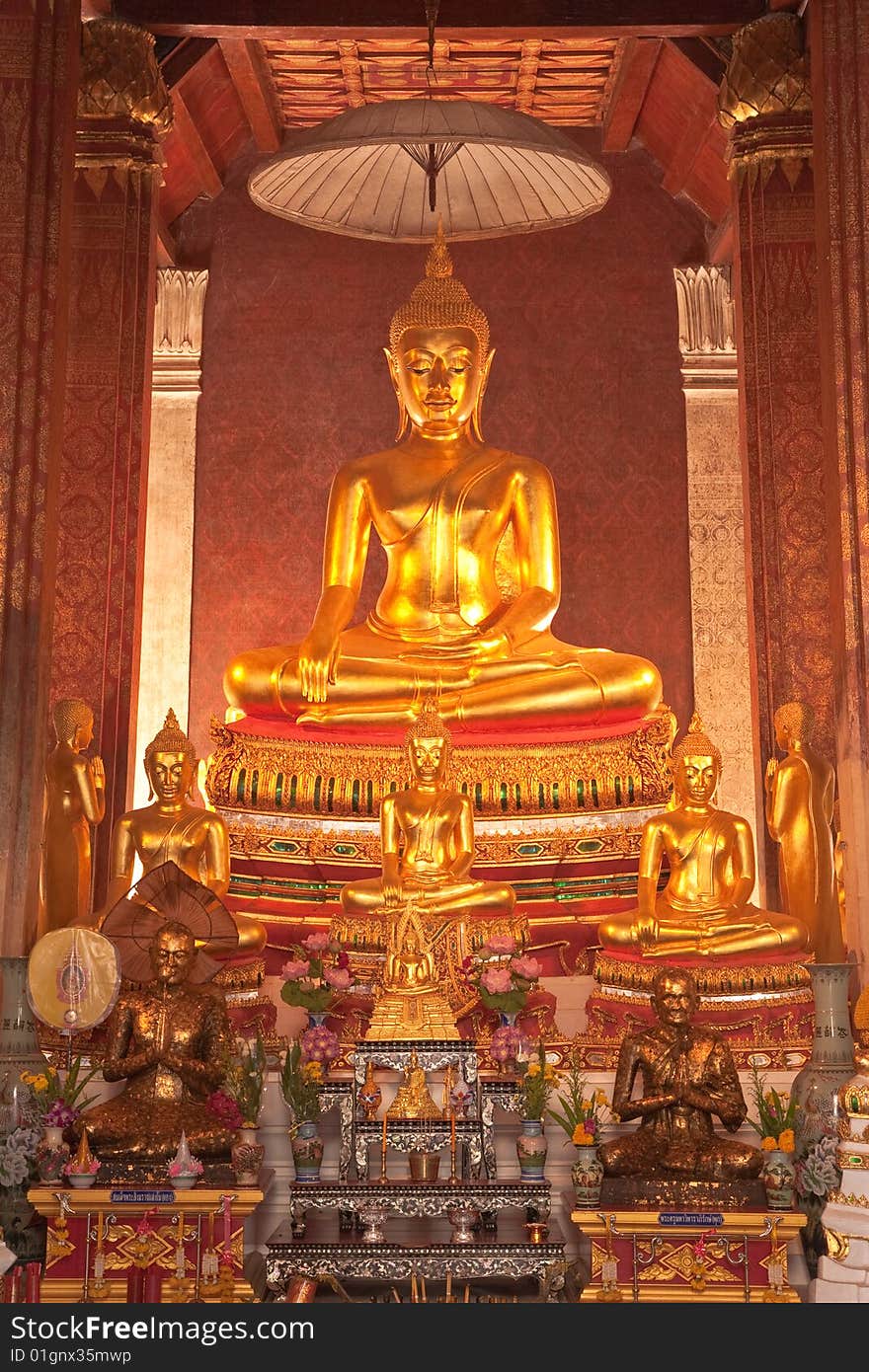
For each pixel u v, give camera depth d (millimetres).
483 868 8391
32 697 7219
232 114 11773
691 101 11102
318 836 8414
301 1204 5777
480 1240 5664
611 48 11250
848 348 7738
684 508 11984
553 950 8094
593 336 12211
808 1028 6961
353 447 12062
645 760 8438
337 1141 6605
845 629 7480
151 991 6441
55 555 7566
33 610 7289
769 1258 5496
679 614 11828
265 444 12055
